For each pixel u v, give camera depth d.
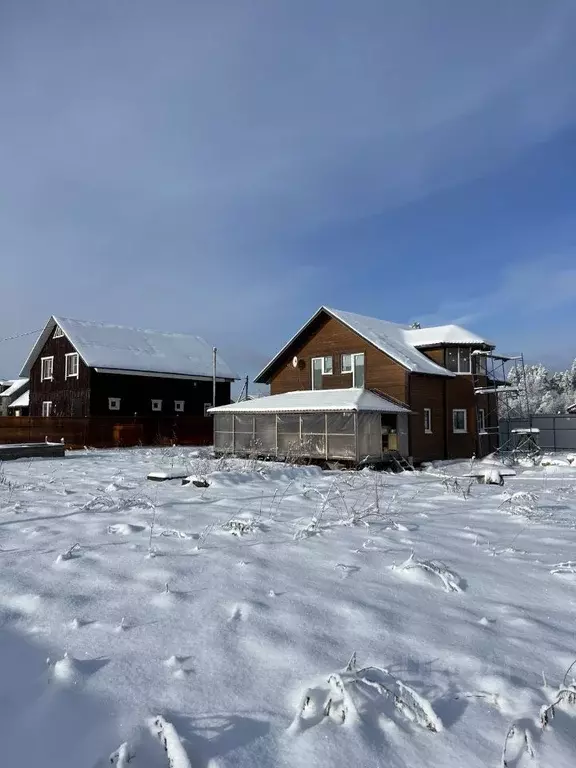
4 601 4.72
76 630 4.09
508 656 3.70
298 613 4.42
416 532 7.78
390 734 2.83
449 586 5.18
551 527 8.33
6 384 53.38
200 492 11.62
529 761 2.62
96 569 5.66
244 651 3.75
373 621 4.26
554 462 24.17
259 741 2.76
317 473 16.73
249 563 5.88
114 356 36.25
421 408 25.62
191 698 3.16
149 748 2.71
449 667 3.54
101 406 35.16
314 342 28.55
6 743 2.76
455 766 2.59
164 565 5.77
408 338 29.28
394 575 5.56
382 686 3.10
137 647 3.81
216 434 25.91
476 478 15.84
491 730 2.87
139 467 18.53
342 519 8.52
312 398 24.31
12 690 3.26
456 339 27.73
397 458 22.91
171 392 38.69
